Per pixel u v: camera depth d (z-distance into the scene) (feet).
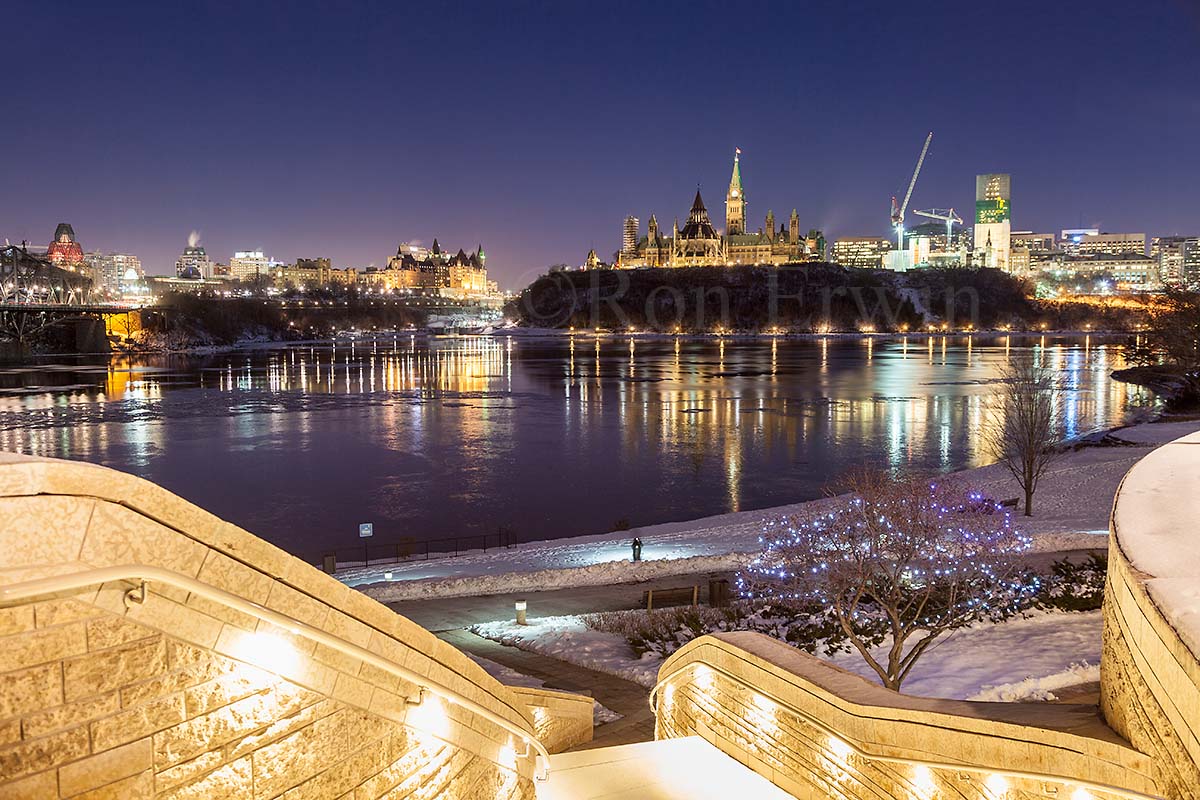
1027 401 153.28
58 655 11.19
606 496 177.99
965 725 23.15
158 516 12.30
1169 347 283.59
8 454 11.34
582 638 70.49
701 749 32.30
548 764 25.58
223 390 393.91
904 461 209.67
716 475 197.57
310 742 14.82
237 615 13.29
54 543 11.16
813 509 76.84
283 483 190.49
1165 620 16.11
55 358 620.90
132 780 12.02
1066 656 57.16
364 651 15.52
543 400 351.87
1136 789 18.15
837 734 27.99
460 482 191.93
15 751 10.82
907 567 67.21
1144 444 176.45
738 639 36.32
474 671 20.11
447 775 18.94
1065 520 118.93
